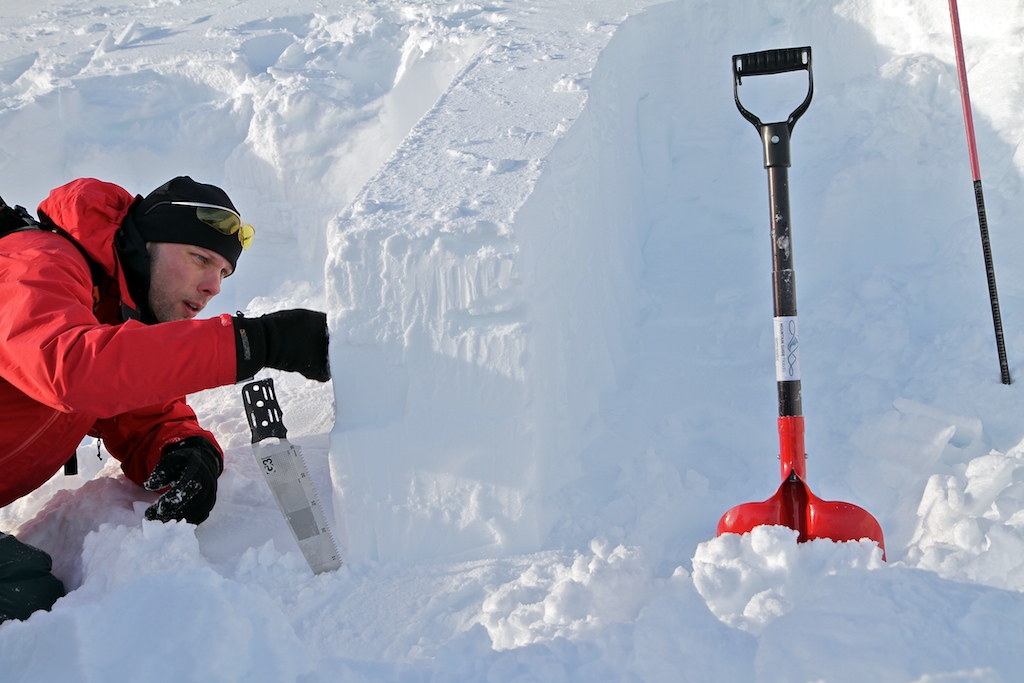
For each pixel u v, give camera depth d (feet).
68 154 14.42
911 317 8.99
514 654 4.95
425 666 5.04
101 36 17.15
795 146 11.00
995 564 5.32
